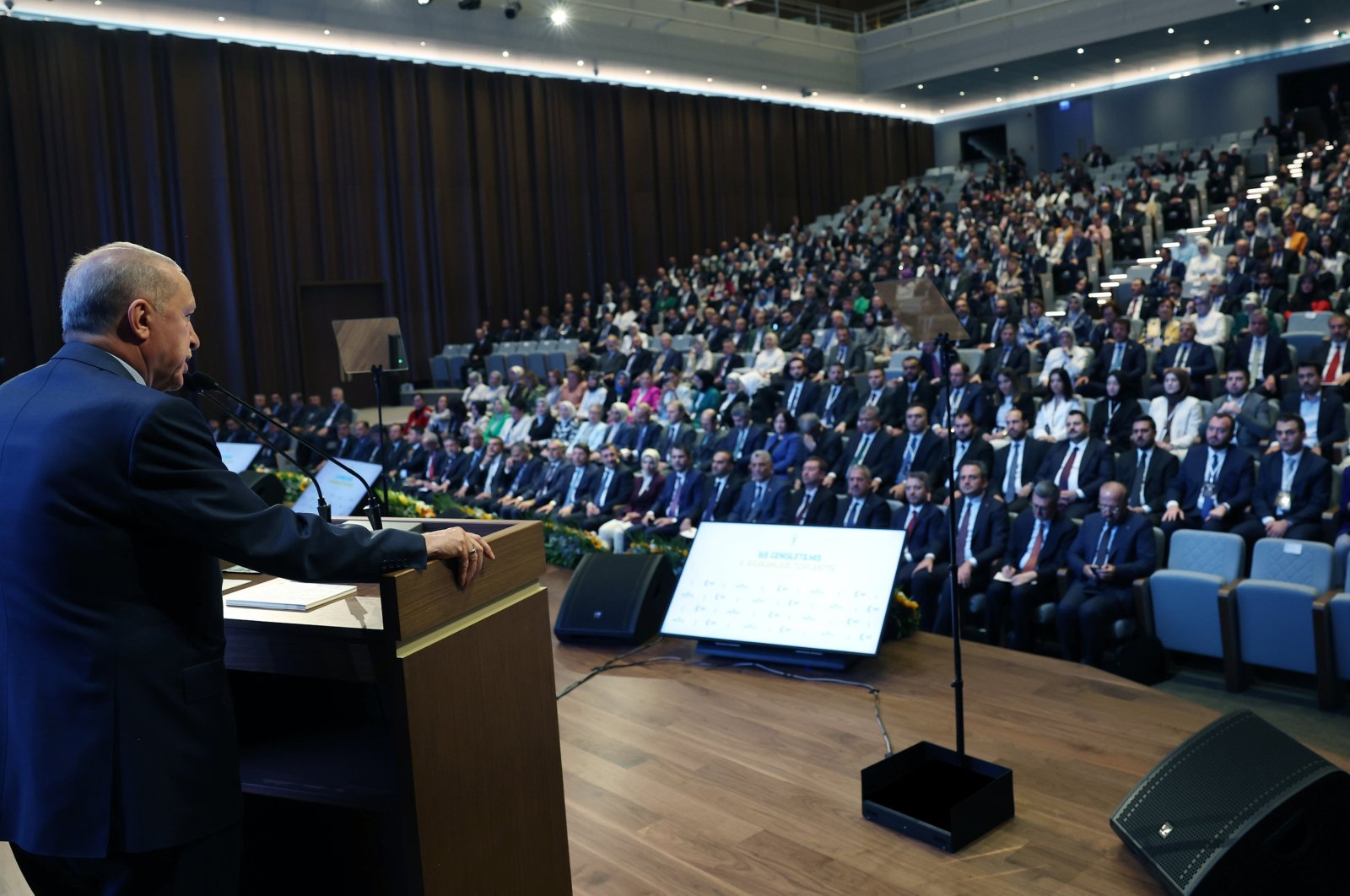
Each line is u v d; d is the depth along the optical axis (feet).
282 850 6.66
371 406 50.49
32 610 4.36
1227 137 58.44
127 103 42.73
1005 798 8.71
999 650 13.21
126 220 43.01
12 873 7.36
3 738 4.47
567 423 34.88
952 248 47.85
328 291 49.32
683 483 25.26
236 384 45.88
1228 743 7.68
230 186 45.52
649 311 51.11
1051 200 54.08
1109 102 67.15
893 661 12.88
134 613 4.44
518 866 5.94
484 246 53.57
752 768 10.00
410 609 5.11
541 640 6.19
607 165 57.67
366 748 6.26
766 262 55.62
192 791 4.54
